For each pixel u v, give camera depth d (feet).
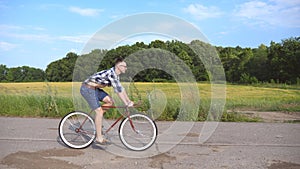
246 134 23.44
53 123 27.20
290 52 106.83
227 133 23.75
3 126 25.34
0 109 32.40
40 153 17.06
